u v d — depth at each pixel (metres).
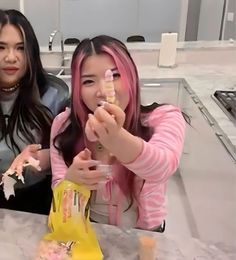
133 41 3.95
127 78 0.98
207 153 2.11
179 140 1.08
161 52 3.08
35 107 1.45
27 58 1.42
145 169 0.92
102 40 1.01
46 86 1.53
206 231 2.13
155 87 2.82
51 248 0.92
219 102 2.17
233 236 1.68
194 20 4.40
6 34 1.36
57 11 4.29
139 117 1.06
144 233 1.04
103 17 4.47
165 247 0.98
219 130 1.84
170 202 2.75
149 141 1.05
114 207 1.15
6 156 1.46
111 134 0.84
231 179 1.69
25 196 1.48
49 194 1.50
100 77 0.98
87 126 0.87
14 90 1.45
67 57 3.06
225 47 3.23
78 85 1.02
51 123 1.42
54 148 1.20
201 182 2.27
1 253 0.94
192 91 2.48
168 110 1.15
